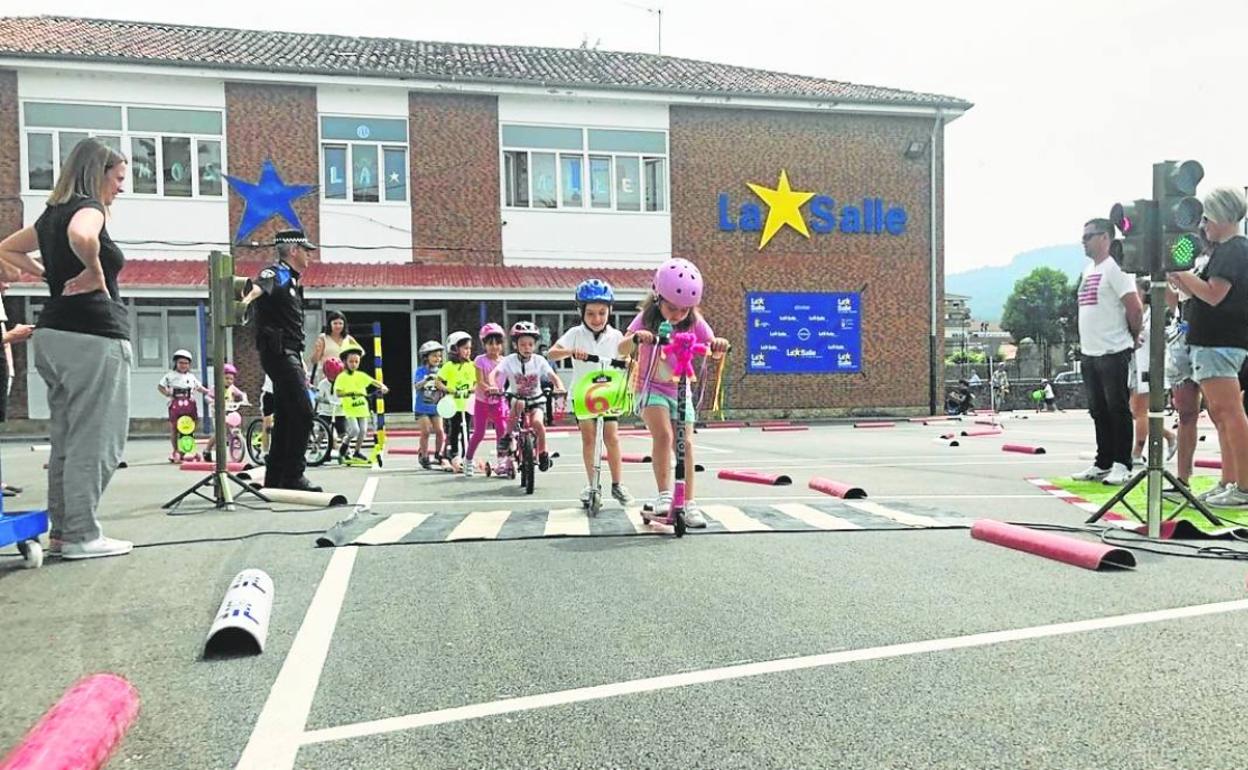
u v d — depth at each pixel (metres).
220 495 6.70
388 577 4.29
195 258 20.03
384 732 2.46
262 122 20.31
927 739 2.37
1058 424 20.64
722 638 3.28
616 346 6.70
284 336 7.38
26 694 2.77
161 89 19.83
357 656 3.12
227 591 3.96
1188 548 4.74
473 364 10.45
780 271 23.36
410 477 9.60
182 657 3.11
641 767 2.23
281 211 20.44
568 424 20.77
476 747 2.36
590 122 22.28
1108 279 7.57
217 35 22.91
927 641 3.20
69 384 4.68
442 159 21.33
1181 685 2.73
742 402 23.03
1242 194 5.58
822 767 2.22
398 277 19.97
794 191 23.42
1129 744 2.32
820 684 2.78
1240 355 5.89
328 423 11.75
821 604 3.73
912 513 6.17
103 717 2.38
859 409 23.80
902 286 24.14
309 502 6.93
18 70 19.12
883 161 23.98
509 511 6.50
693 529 5.52
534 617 3.59
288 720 2.54
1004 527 5.00
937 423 21.62
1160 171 4.87
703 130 22.95
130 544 4.91
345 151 20.86
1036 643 3.15
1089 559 4.32
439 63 22.53
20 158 19.16
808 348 23.48
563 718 2.54
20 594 3.98
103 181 4.79
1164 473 5.05
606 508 6.68
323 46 22.97
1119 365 7.60
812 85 24.84
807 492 7.74
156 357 19.80
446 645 3.23
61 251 4.66
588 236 22.30
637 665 2.99
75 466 4.71
